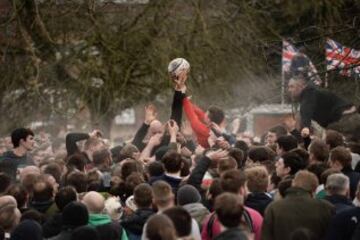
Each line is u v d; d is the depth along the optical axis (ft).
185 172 56.18
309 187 49.24
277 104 119.96
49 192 52.95
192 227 45.32
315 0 121.08
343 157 55.11
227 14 133.80
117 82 130.82
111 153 70.64
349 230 47.37
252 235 47.70
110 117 131.95
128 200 53.67
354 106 74.79
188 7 132.46
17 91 129.39
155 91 131.85
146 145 68.03
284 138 61.82
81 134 73.36
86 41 131.13
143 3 133.08
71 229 47.29
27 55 128.16
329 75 83.30
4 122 130.00
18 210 51.11
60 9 131.13
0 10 130.93
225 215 44.14
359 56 84.43
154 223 41.22
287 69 88.79
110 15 133.08
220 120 68.49
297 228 46.70
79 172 56.03
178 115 66.44
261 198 51.70
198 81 129.49
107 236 49.39
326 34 84.94
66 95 130.11
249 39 131.44
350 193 54.80
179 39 131.64
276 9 132.05
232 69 129.49
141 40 132.05
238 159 59.16
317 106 74.28
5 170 71.26
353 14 96.43
